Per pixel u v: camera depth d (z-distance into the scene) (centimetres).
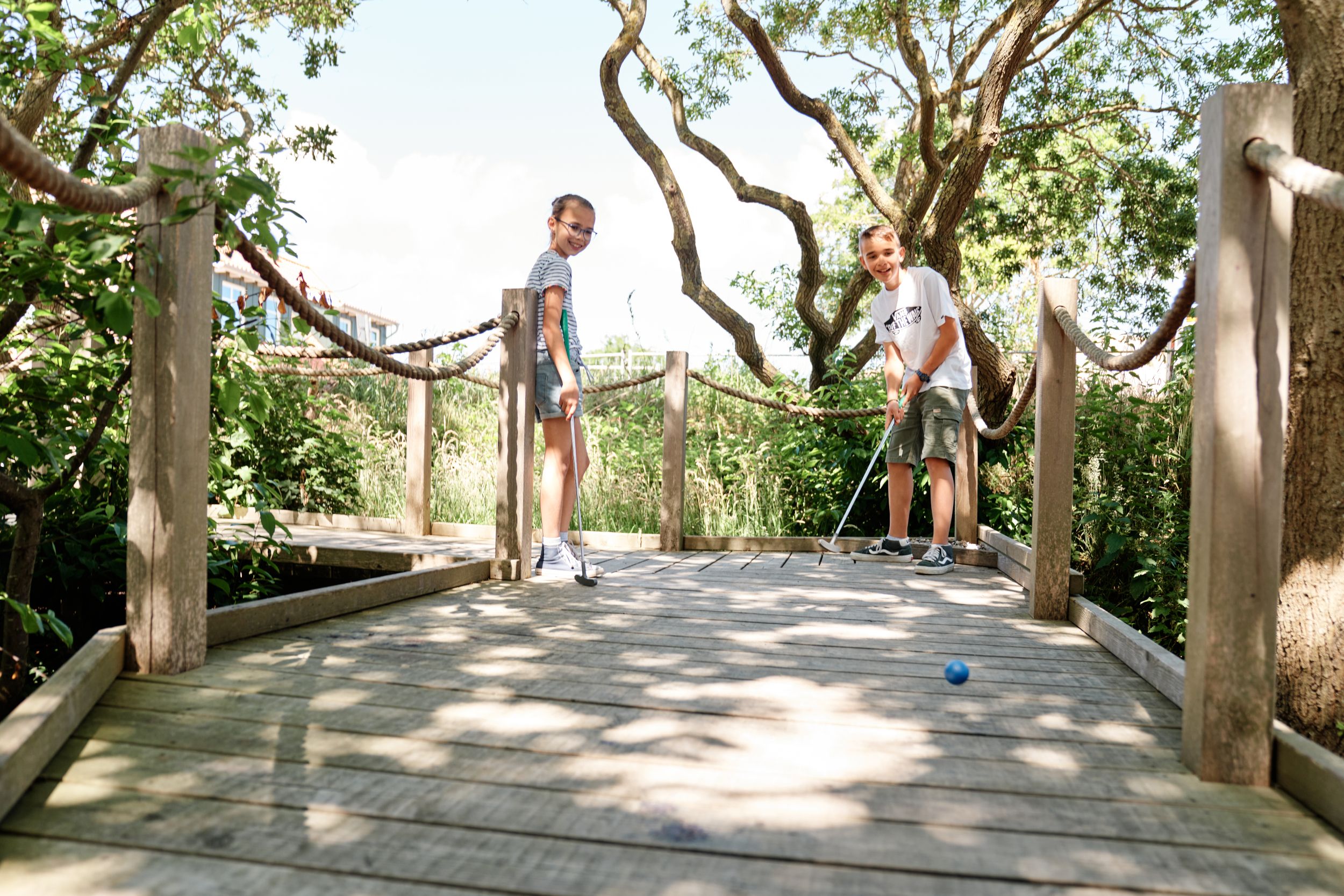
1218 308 192
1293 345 328
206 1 354
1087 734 225
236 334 329
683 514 663
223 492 444
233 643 292
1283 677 329
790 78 1050
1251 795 188
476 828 163
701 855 154
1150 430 727
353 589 355
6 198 249
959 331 514
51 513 403
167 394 244
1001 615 389
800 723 228
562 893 141
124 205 212
